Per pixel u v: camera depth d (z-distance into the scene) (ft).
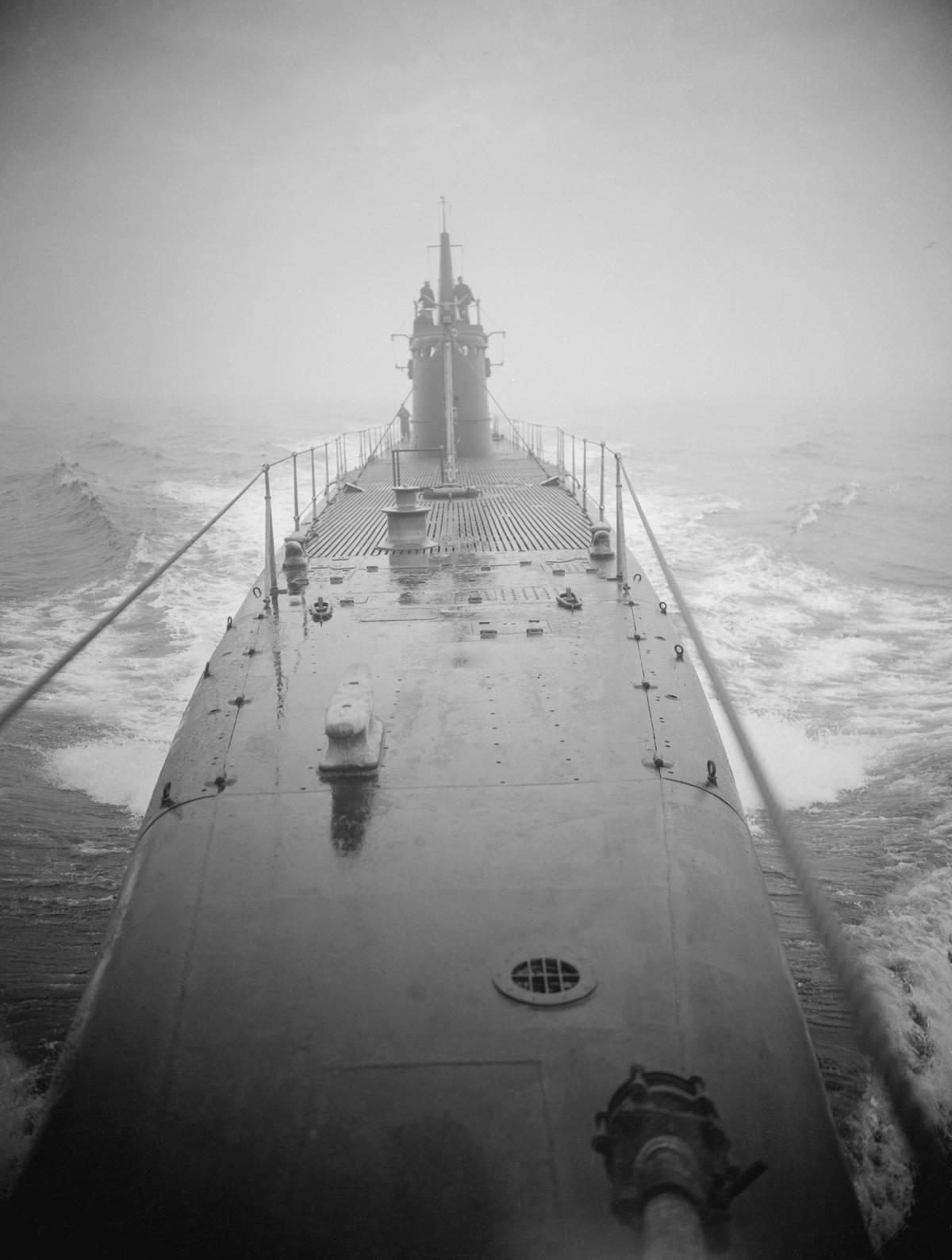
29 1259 12.27
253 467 184.96
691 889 18.72
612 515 126.62
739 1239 12.37
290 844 20.21
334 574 43.11
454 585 40.55
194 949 17.19
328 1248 12.34
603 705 26.84
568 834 20.40
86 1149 13.65
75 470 171.53
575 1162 13.19
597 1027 15.28
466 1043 14.99
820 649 67.67
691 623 19.83
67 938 35.40
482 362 95.50
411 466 88.79
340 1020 15.49
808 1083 15.40
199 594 80.59
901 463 198.18
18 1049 29.55
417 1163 13.25
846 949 11.35
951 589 85.10
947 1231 22.74
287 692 28.37
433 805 21.65
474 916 17.85
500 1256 12.17
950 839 41.75
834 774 48.14
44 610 78.18
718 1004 15.92
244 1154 13.44
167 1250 12.31
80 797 45.73
